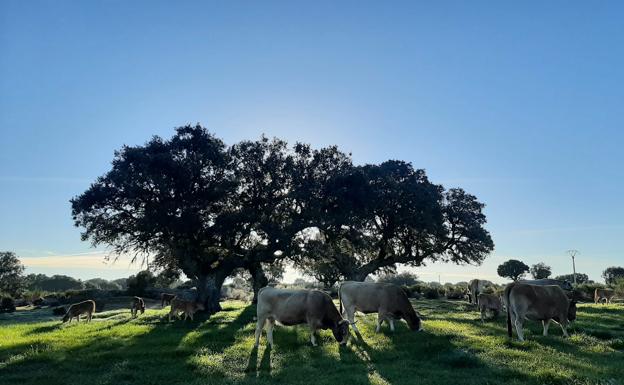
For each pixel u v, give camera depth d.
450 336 14.10
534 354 11.31
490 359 10.82
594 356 11.22
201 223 29.42
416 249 42.94
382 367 10.65
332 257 38.94
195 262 31.55
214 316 24.83
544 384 8.78
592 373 9.31
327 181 33.50
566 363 10.27
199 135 31.25
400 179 39.91
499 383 8.90
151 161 28.45
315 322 13.70
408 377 9.70
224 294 69.06
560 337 13.66
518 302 13.68
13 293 93.81
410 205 38.25
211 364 11.42
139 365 11.63
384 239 41.47
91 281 162.00
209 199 29.88
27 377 10.62
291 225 31.53
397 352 12.26
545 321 14.17
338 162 35.47
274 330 16.97
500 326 16.86
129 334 17.17
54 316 37.56
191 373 10.74
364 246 37.38
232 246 32.78
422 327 15.77
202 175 30.34
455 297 47.34
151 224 28.39
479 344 12.62
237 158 32.56
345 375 9.99
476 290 32.00
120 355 12.80
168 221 28.77
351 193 33.22
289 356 12.23
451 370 10.27
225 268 32.44
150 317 25.11
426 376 9.80
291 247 32.22
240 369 11.09
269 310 14.10
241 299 62.91
